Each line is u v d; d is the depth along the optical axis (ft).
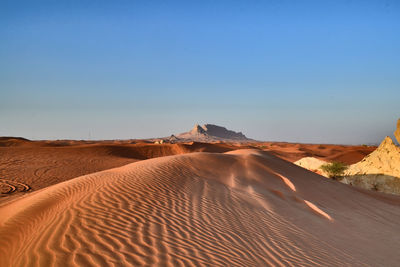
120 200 20.88
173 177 28.27
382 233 23.20
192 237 16.12
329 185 39.60
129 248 13.84
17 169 61.16
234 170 34.42
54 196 23.16
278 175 36.58
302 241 18.22
